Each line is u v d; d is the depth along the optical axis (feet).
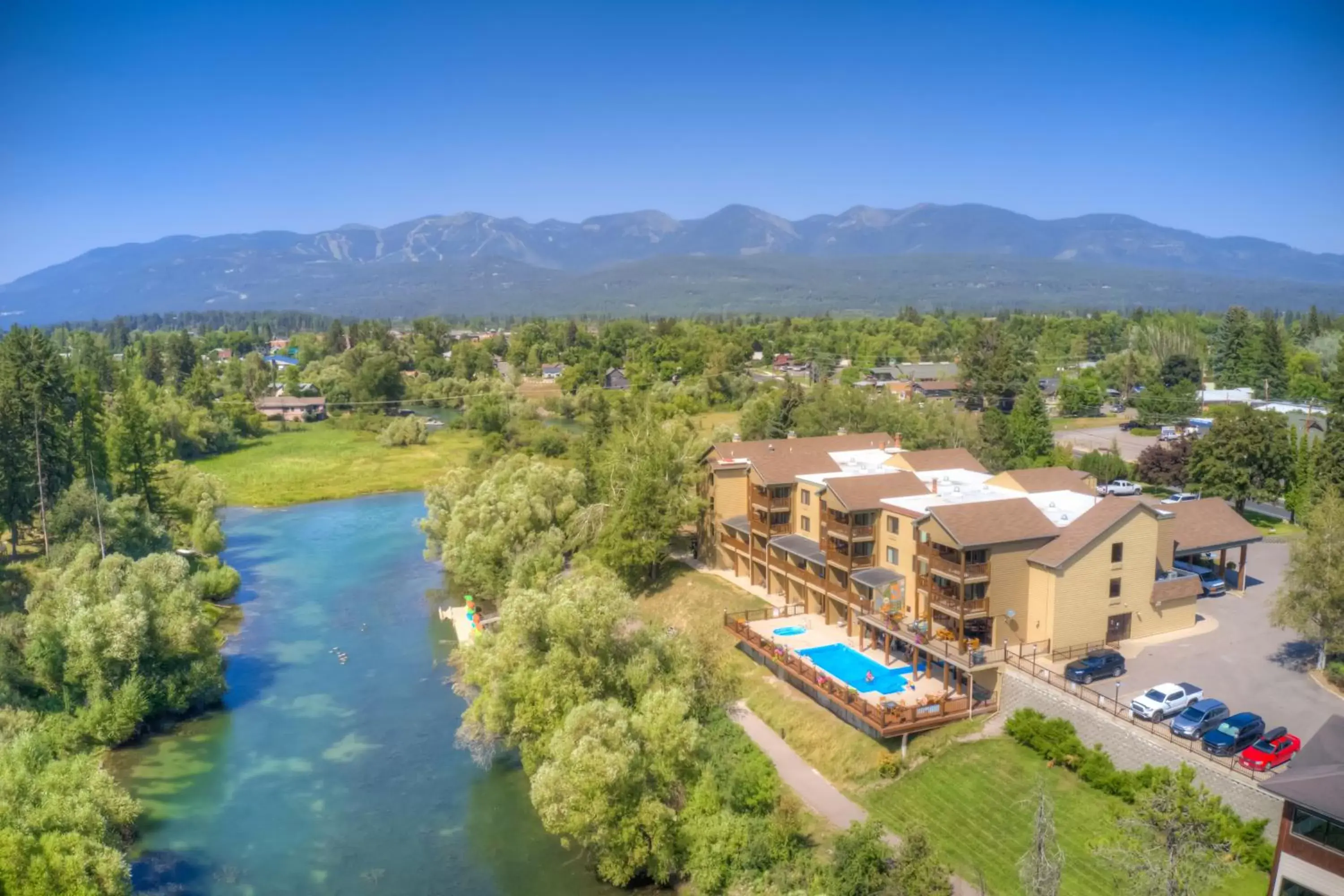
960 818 146.51
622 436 323.78
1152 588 191.72
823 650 206.80
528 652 181.37
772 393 538.88
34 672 203.10
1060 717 159.22
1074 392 560.20
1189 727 144.66
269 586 321.32
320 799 182.19
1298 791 100.89
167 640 212.84
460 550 291.99
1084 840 133.49
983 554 181.47
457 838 168.35
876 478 222.07
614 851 150.20
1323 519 176.04
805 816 154.10
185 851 164.04
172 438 543.39
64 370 401.49
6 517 312.50
